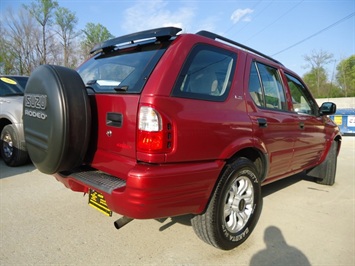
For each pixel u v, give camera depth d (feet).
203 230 8.01
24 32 109.09
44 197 12.22
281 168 11.43
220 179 7.97
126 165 6.92
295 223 10.92
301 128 12.30
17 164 16.65
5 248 8.23
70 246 8.50
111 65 8.63
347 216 11.80
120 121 7.04
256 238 9.59
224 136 7.87
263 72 10.51
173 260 8.03
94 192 7.91
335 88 165.07
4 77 18.81
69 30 118.42
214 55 8.34
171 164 6.70
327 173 15.99
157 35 7.75
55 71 7.50
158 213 6.58
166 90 6.69
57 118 7.14
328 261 8.39
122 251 8.36
